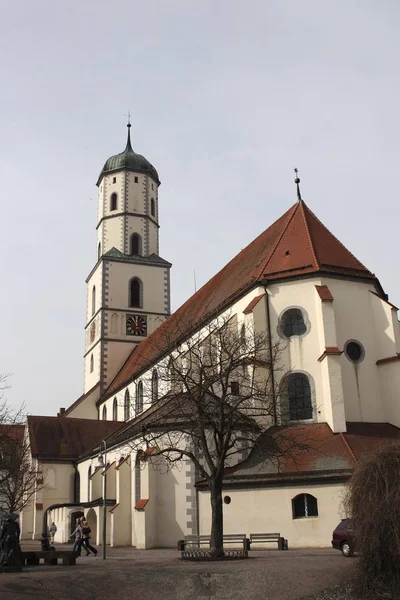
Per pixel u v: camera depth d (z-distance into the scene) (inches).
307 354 1588.3
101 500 1785.2
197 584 878.4
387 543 756.0
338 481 1321.4
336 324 1615.4
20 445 1921.8
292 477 1354.6
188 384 1381.6
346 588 802.2
